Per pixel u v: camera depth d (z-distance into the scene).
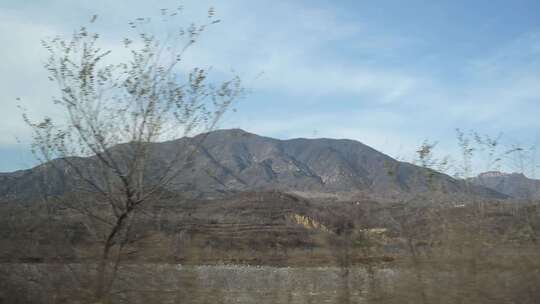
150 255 11.03
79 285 10.95
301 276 11.80
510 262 11.34
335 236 11.76
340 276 11.38
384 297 11.04
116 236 11.13
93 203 11.24
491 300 11.02
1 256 11.17
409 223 11.73
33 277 11.10
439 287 11.05
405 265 11.24
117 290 10.89
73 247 11.15
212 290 11.33
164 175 11.32
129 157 11.09
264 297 12.14
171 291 10.90
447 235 11.59
